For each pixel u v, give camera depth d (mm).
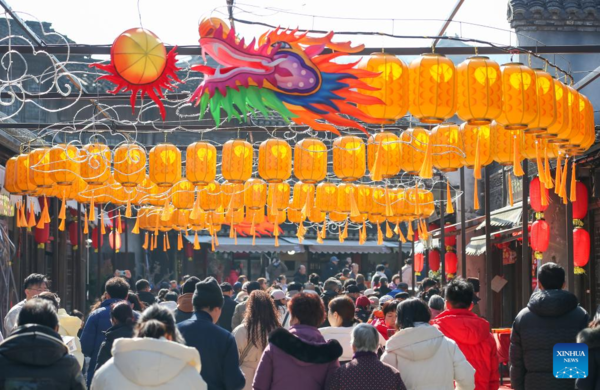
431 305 8930
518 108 9227
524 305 13438
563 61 16891
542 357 7066
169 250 36312
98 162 13773
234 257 37750
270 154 12750
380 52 9391
